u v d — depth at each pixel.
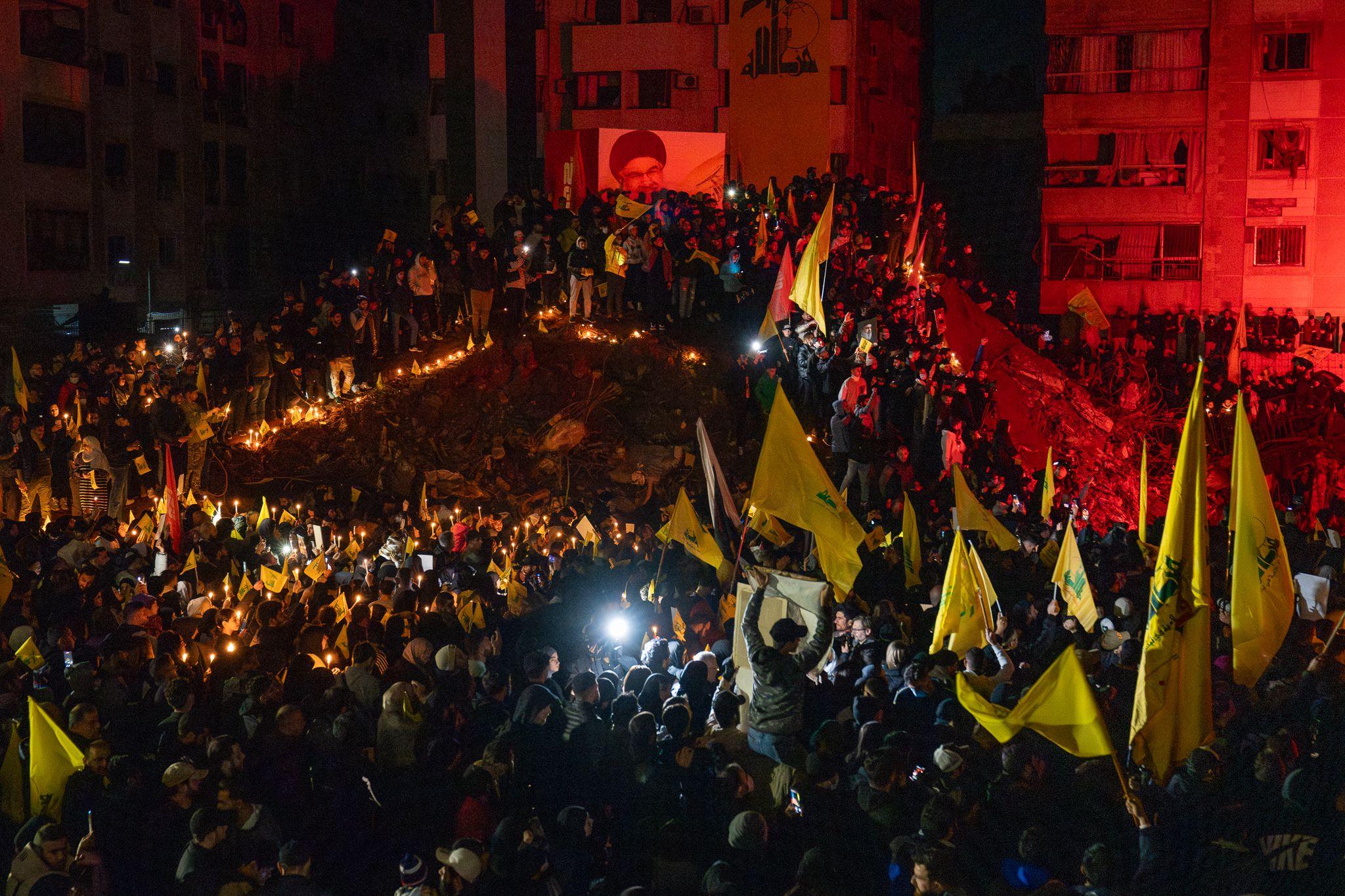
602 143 35.03
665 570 14.70
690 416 24.83
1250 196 42.97
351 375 23.91
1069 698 7.60
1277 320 40.62
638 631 12.14
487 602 12.86
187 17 46.44
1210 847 7.39
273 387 23.03
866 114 48.66
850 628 11.52
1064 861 7.39
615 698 9.16
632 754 7.97
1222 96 42.78
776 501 10.57
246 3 49.75
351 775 7.98
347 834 7.78
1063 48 44.28
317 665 9.96
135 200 43.72
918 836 6.67
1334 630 10.03
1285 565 9.51
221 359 22.53
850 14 46.12
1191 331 36.50
